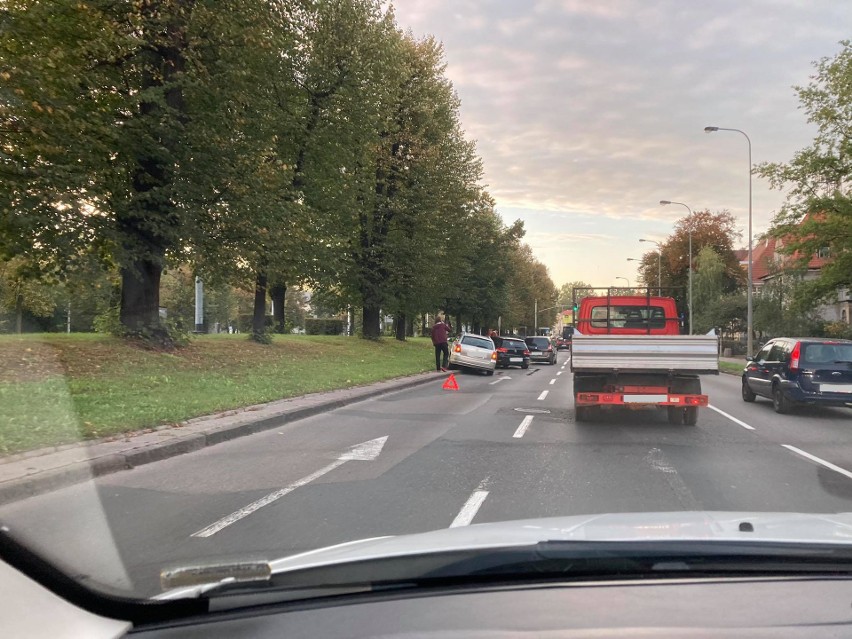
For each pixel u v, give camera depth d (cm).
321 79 2330
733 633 211
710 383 2361
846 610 232
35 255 1504
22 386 1046
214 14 1625
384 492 676
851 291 3119
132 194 1642
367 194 3061
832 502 641
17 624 258
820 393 1355
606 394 1134
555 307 11894
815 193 2986
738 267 6241
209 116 1747
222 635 234
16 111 1244
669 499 648
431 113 3212
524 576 274
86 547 477
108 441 863
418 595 257
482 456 877
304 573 266
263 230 1834
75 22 1423
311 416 1270
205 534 528
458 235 3734
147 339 1745
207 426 1011
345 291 3494
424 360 3033
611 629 216
